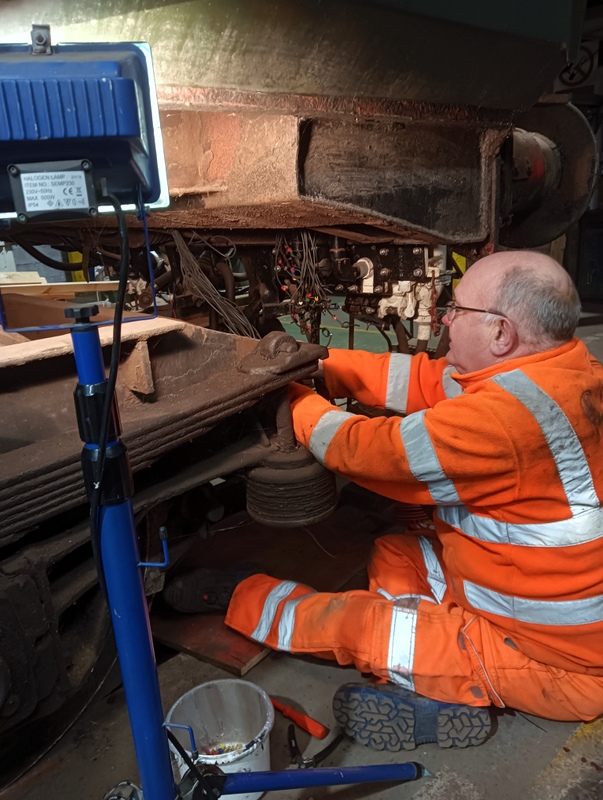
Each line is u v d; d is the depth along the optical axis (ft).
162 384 4.29
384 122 5.36
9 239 6.79
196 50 3.98
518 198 9.52
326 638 4.56
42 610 3.29
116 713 4.65
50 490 3.29
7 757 3.93
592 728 4.40
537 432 3.75
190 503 4.99
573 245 21.35
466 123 6.04
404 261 7.46
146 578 4.35
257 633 4.95
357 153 5.30
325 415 4.60
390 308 7.83
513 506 3.99
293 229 7.19
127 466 2.51
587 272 21.49
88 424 2.37
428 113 5.63
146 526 4.24
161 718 2.87
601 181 22.27
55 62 2.08
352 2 4.21
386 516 7.23
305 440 4.67
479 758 4.18
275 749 4.24
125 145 2.14
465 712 4.14
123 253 2.20
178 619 5.52
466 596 4.50
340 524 7.03
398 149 5.67
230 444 4.82
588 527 3.90
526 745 4.28
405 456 4.01
